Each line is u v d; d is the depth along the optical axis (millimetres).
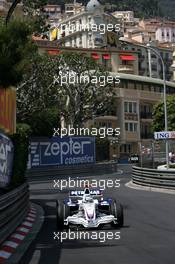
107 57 98938
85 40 118500
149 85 95500
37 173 41219
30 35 11320
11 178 15484
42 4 21797
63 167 44656
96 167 48438
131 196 24516
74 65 56844
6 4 44906
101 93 59750
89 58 58250
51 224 15039
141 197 23922
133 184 33688
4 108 18484
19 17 11477
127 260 9094
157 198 23359
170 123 79125
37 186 34750
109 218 13188
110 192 27469
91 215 13086
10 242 11555
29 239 12055
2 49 10469
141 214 16922
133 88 92750
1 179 13750
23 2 21750
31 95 46906
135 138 91500
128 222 14898
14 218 13484
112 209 13797
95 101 59625
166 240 11438
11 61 10500
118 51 100438
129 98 91062
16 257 9617
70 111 58469
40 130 45844
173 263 8656
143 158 34531
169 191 27750
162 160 40125
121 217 13695
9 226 12430
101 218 13172
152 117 89000
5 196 11625
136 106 92250
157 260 8992
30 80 46188
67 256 9703
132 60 102125
